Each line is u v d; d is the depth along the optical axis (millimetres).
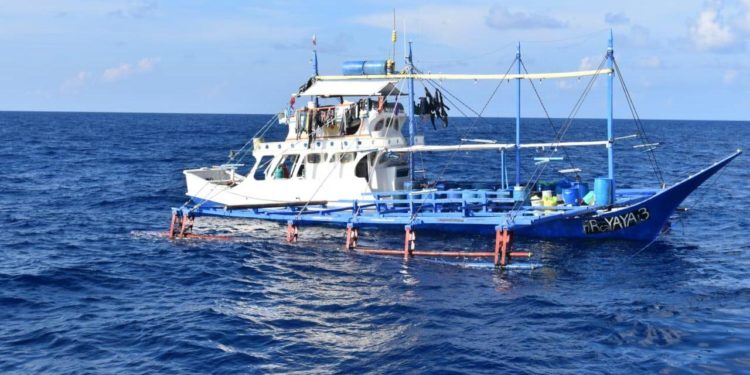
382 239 27828
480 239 26969
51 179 50938
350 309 18641
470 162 64938
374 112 29938
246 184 32281
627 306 18375
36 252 26172
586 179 51125
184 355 15383
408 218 26547
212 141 104312
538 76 28062
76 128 152375
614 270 22359
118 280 22031
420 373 14266
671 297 19266
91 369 14664
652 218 25359
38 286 21203
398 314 18094
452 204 28625
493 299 19297
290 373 14398
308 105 30594
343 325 17344
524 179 49938
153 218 34656
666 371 14023
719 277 21531
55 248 26984
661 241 26812
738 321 16969
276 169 31906
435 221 26422
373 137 29578
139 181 50219
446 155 73375
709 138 127688
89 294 20453
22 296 20078
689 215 33375
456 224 27188
